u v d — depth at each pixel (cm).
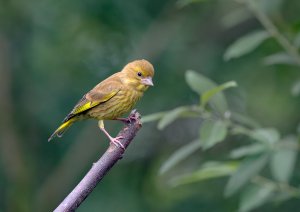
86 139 1574
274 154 771
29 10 1502
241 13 1120
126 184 1564
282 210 1361
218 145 1516
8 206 1591
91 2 1455
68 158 1579
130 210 1517
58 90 1548
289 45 867
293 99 1404
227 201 1450
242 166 749
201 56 1530
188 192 1530
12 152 1590
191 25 1558
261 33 862
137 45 1520
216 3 1553
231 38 1555
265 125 1466
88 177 568
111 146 587
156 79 1510
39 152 1597
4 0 1502
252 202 798
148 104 1513
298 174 1170
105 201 1518
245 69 1482
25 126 1596
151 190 1572
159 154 1625
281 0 895
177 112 737
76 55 1536
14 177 1591
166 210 1526
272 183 806
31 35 1530
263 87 1474
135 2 1485
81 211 1497
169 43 1533
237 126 763
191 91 1504
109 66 1535
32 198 1580
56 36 1523
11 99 1578
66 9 1472
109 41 1524
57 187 1571
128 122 651
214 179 1482
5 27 1529
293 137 809
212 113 783
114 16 1475
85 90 1529
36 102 1558
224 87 710
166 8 1521
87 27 1513
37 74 1553
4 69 1562
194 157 1545
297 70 1317
